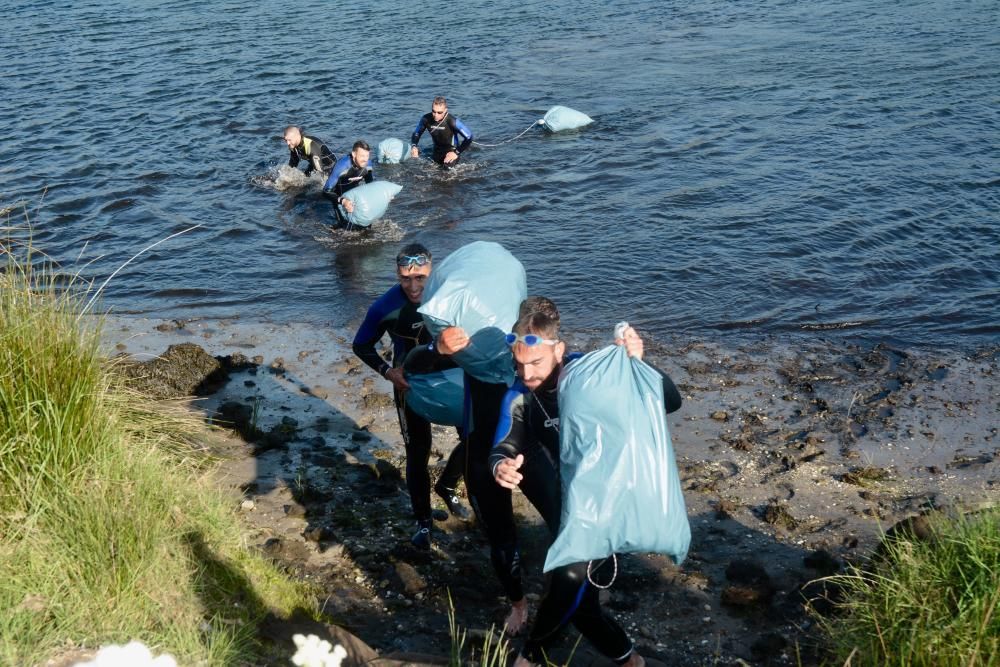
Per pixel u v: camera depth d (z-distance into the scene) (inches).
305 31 876.0
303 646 107.7
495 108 639.8
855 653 156.3
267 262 424.2
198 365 304.8
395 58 772.0
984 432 272.4
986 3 877.2
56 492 168.9
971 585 155.9
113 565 158.2
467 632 182.4
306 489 235.5
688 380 307.6
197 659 145.2
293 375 314.7
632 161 532.4
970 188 469.7
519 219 462.6
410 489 212.1
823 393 297.0
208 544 181.9
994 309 355.3
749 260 404.2
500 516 178.1
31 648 139.0
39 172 532.7
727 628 188.4
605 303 370.9
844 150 530.6
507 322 181.9
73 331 187.5
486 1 992.2
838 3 914.7
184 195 503.5
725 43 781.9
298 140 513.0
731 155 532.7
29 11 1008.9
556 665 175.5
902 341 333.7
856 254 405.7
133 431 210.2
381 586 199.8
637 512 146.6
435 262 417.4
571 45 798.5
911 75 666.8
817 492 242.1
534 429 166.1
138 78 726.5
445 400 192.5
